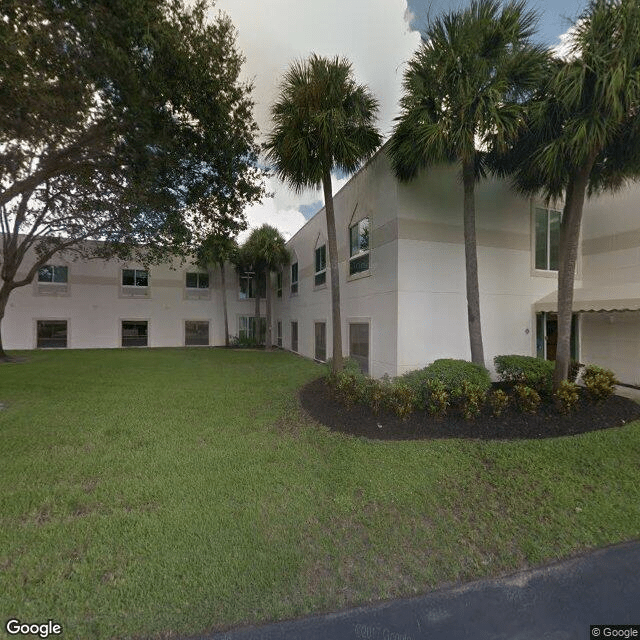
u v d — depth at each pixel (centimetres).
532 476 371
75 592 216
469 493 340
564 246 626
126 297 2131
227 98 634
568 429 497
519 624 204
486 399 552
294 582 228
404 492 340
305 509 311
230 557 248
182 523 286
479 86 548
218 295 2364
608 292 845
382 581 232
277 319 2106
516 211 861
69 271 1988
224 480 362
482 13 547
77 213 984
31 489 337
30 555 246
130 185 695
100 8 420
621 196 902
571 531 284
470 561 252
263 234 1845
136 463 399
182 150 650
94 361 1359
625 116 495
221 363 1319
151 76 493
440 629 199
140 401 687
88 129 570
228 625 198
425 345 768
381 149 776
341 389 613
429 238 775
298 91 641
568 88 476
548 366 678
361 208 934
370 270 878
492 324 831
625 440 461
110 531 274
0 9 382
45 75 455
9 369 1112
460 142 557
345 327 1041
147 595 214
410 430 495
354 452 431
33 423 538
